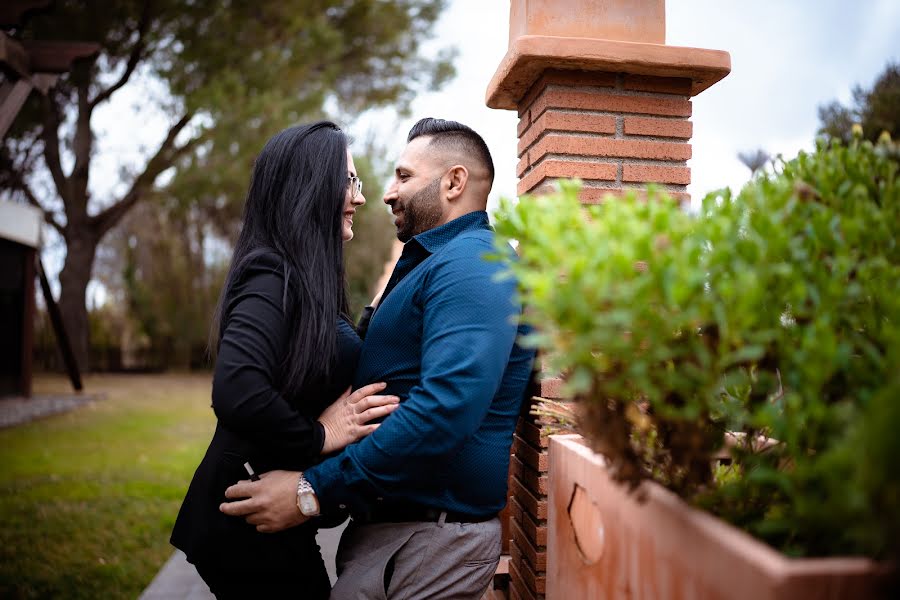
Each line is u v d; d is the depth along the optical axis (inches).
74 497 203.6
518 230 40.3
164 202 552.7
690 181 85.8
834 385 37.1
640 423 37.2
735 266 34.6
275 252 66.4
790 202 38.0
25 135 559.2
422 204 74.6
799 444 36.0
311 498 59.4
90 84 531.2
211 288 844.6
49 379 691.4
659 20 86.6
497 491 65.4
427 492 62.3
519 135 99.7
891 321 35.4
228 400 59.1
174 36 503.5
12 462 256.7
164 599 118.7
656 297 33.1
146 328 853.2
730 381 35.1
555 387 80.0
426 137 76.1
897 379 28.3
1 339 446.3
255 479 62.2
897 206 39.1
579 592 52.3
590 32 84.9
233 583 64.4
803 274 36.0
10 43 238.1
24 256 461.7
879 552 29.1
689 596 34.8
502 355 59.2
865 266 36.8
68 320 681.6
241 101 490.6
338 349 69.7
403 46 593.9
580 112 84.2
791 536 34.9
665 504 37.6
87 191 649.6
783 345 36.7
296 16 509.0
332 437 62.3
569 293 31.9
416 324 64.7
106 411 420.5
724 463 53.9
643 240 32.8
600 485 47.4
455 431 56.6
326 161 70.9
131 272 849.5
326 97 549.0
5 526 175.2
